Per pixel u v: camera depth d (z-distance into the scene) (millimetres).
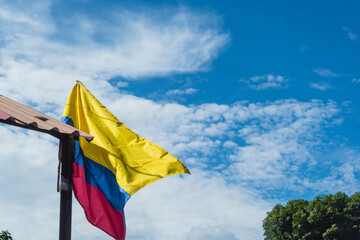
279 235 36625
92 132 9906
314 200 36719
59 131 7973
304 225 35031
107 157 9594
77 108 10305
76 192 9141
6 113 7363
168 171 9492
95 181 9336
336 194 36812
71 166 8562
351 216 34781
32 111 8508
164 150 9680
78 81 10547
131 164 9578
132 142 9820
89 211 9055
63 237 8250
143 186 9320
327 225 34688
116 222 9117
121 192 9289
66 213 8352
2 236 16062
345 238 33656
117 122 10039
